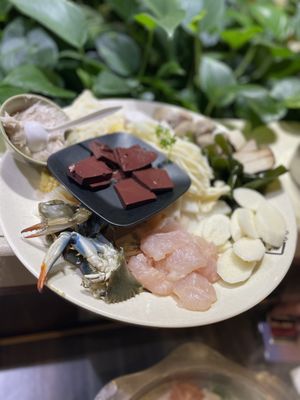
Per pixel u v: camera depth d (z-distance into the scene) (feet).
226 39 1.82
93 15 1.96
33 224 1.12
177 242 1.12
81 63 1.79
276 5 2.12
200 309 1.02
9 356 1.37
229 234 1.22
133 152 1.24
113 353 1.42
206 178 1.34
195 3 1.60
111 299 1.00
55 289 0.99
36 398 1.30
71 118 1.37
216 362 1.37
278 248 1.19
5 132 1.19
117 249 1.10
